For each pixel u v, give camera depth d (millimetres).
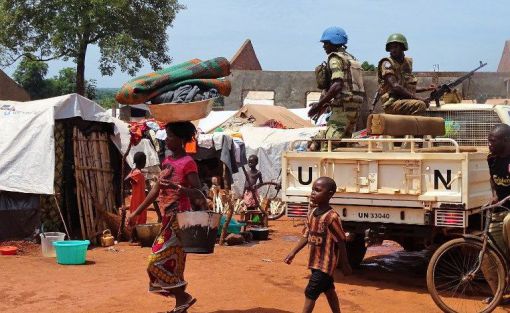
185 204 6016
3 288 7688
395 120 7957
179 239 5957
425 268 9445
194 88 6320
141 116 33031
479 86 28797
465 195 7297
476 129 9492
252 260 9828
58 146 11812
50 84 51562
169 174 6004
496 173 6785
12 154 10805
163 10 39906
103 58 37906
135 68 38594
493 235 6820
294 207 8352
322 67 8953
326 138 8398
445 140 7488
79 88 39406
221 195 14109
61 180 11930
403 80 9305
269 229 13734
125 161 12406
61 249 9273
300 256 10266
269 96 39812
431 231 7746
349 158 7957
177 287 5973
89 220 11445
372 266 9586
